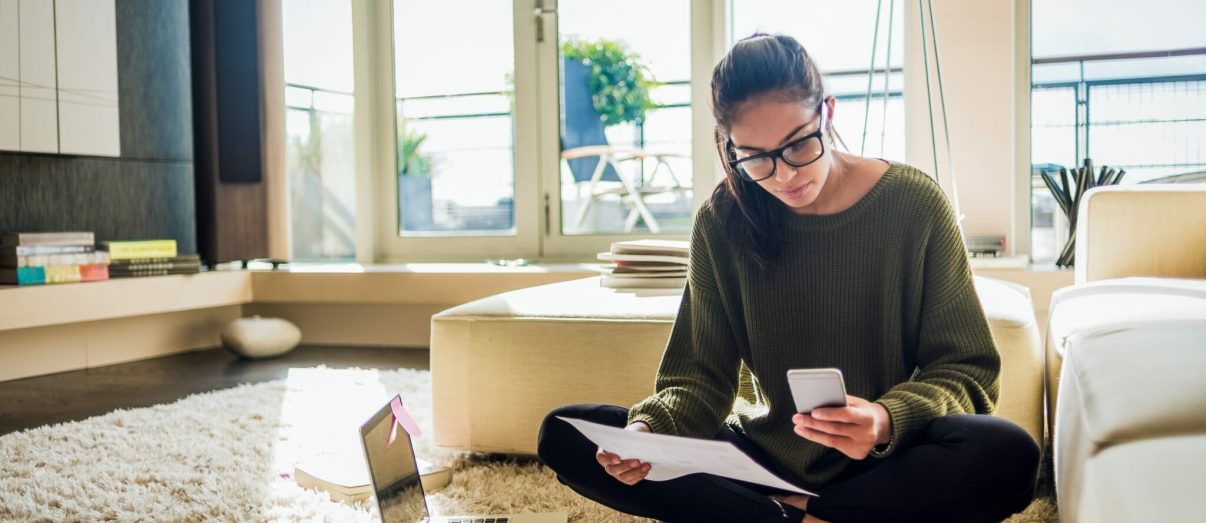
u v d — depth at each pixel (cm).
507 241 448
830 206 130
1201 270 217
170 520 175
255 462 214
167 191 434
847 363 131
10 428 264
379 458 143
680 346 143
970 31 371
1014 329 176
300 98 461
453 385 206
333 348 416
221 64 415
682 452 110
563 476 136
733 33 416
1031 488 114
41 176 379
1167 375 94
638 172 432
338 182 461
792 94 115
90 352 376
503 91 446
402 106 458
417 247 460
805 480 132
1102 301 182
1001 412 176
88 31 382
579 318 201
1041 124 378
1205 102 363
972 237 358
